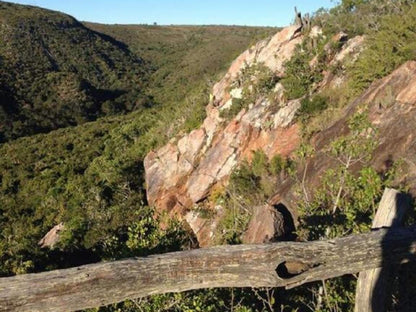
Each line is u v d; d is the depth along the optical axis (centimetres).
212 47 14325
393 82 1218
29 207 3784
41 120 7600
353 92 1620
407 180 693
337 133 1346
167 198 2670
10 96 7869
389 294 322
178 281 196
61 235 2277
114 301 185
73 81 9006
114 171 3291
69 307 176
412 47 1385
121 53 13625
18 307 166
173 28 18338
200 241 2002
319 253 224
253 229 791
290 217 797
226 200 2019
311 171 1171
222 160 2252
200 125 2864
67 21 13638
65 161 4694
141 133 4709
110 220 2588
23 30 11425
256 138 2106
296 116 1900
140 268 189
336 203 454
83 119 7931
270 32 3412
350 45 2055
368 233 240
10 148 5769
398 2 2161
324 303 364
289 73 2202
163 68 12962
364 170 409
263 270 209
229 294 380
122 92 10238
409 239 245
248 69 2705
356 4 2516
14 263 1570
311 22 2612
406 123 982
